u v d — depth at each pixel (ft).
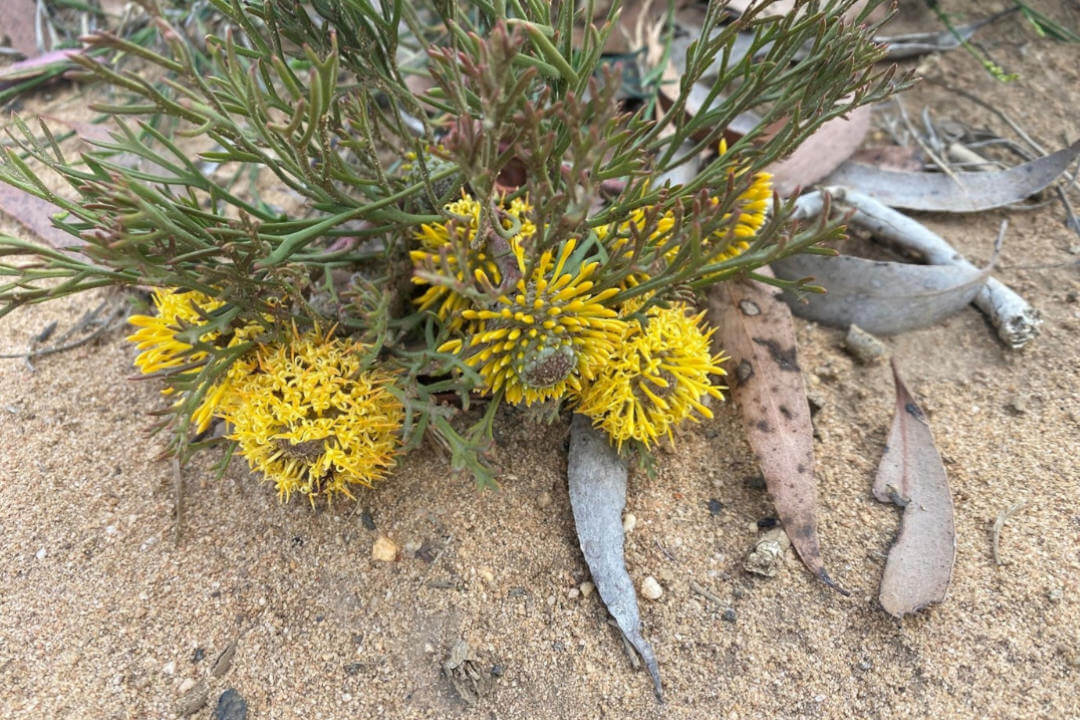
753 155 0.69
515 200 0.74
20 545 0.74
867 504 0.75
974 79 1.11
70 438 0.81
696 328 0.71
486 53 0.47
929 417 0.81
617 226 0.67
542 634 0.69
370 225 0.79
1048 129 1.04
